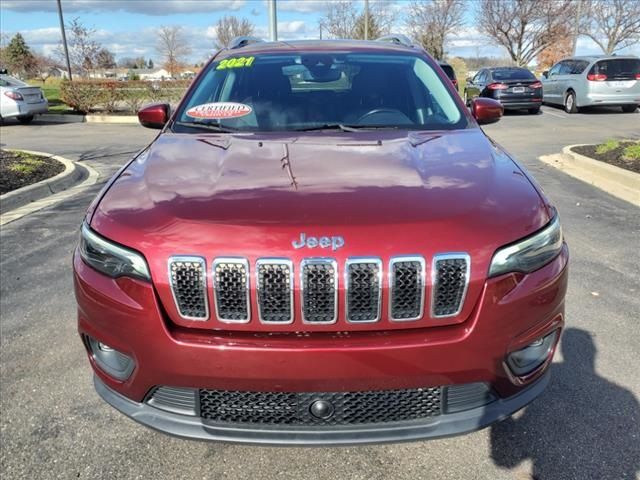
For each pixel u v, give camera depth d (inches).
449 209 81.4
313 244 75.5
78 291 86.8
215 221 79.3
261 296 76.0
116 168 354.9
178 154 106.6
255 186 89.1
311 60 144.9
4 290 161.5
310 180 90.9
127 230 81.6
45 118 705.0
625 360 122.3
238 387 78.4
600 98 630.5
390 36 177.6
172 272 77.6
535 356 87.7
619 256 182.9
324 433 79.7
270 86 137.1
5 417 106.3
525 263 81.3
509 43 1416.1
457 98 135.8
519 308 80.1
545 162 347.9
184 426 81.9
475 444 98.7
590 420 103.6
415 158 101.2
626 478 90.3
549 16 1353.3
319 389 77.6
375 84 137.3
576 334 133.3
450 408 81.9
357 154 103.3
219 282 76.3
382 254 75.4
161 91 748.0
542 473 91.7
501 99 639.1
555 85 701.9
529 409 106.9
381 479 91.7
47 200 265.9
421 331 78.0
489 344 78.7
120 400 87.2
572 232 207.5
